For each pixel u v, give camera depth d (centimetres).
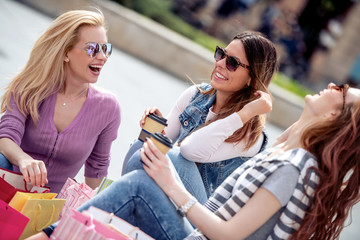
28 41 1083
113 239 242
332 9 2575
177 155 352
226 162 383
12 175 331
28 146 384
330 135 275
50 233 274
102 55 370
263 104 356
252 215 268
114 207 283
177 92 1359
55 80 372
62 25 365
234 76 381
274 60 391
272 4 2509
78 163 399
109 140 415
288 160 272
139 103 1026
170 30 1920
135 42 1673
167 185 288
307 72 2570
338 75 2611
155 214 287
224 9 2459
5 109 382
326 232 278
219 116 390
